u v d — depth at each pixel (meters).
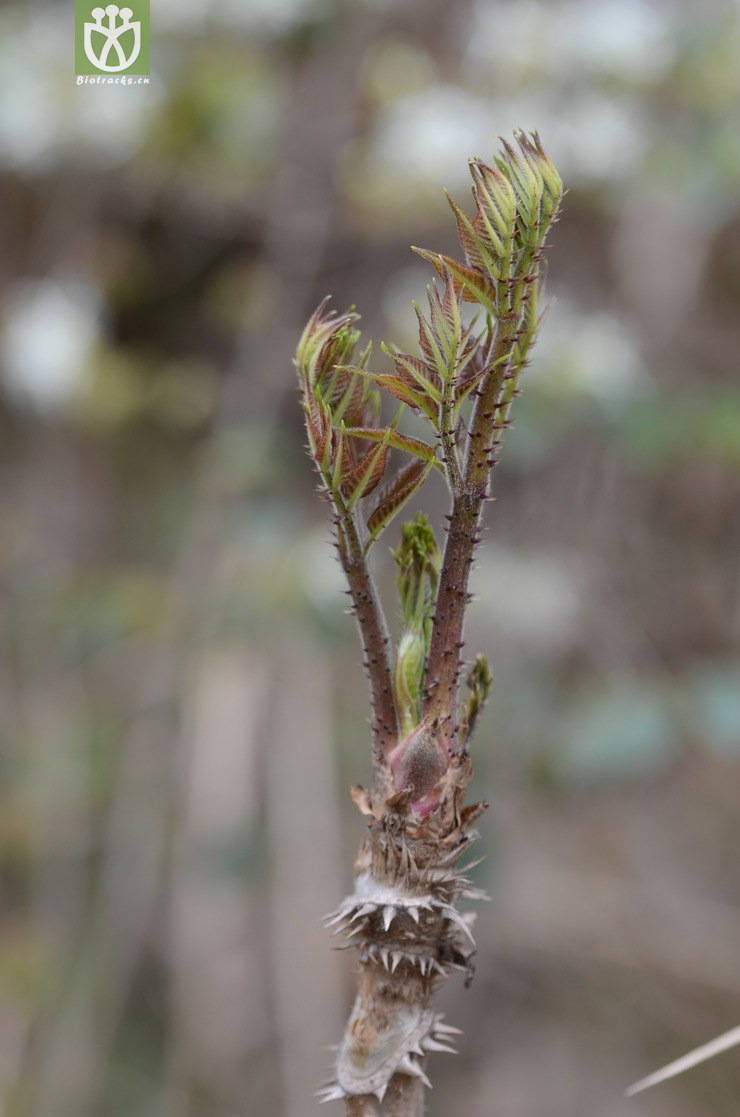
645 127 2.26
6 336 2.48
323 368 0.80
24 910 2.85
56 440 3.03
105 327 2.70
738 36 2.16
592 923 2.98
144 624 2.49
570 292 2.55
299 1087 2.46
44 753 2.76
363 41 2.58
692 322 2.57
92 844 2.87
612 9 2.22
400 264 2.73
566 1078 2.85
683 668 2.68
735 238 2.61
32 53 2.43
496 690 2.49
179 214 2.70
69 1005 2.71
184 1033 2.75
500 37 2.29
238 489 2.43
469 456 0.79
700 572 2.71
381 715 0.81
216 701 2.68
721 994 2.95
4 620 2.86
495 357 0.79
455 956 0.81
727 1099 2.85
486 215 0.78
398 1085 0.80
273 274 2.70
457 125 2.33
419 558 0.82
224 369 2.84
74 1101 2.61
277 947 2.58
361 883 0.81
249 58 2.55
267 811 2.74
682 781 3.17
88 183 2.62
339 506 0.80
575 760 1.95
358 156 2.47
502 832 2.53
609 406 2.03
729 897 3.05
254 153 2.57
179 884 2.73
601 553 2.64
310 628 2.27
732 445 1.98
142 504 3.08
